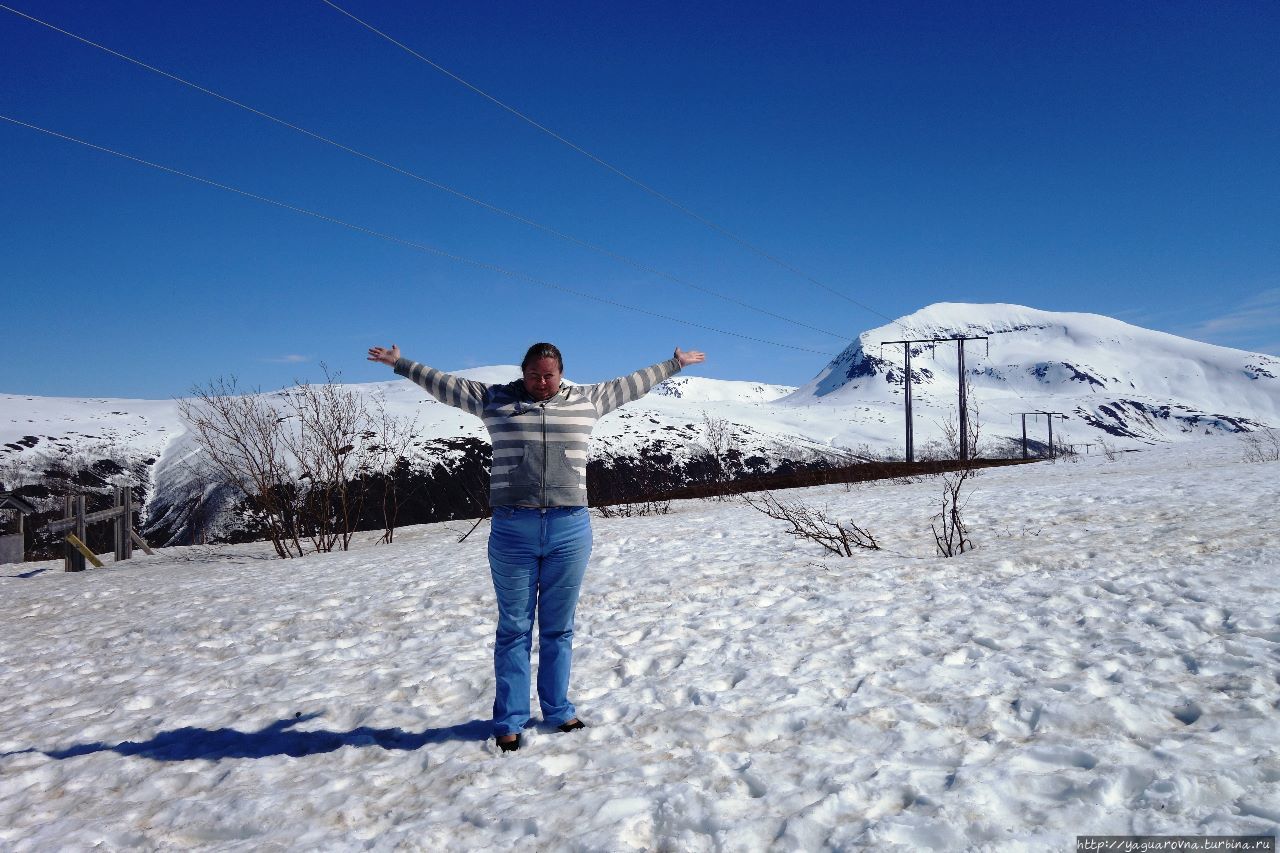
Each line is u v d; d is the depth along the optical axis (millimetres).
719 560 8609
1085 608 5113
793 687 4086
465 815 2916
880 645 4711
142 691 5449
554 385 3754
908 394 46312
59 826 3270
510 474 3697
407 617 7164
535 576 3826
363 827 2975
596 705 4180
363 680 5137
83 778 3848
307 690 5004
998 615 5195
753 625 5621
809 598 6332
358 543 17250
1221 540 6965
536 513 3695
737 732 3553
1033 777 2637
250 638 6930
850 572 7230
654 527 13289
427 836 2752
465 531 17609
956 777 2713
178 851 2943
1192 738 2871
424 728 4145
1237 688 3354
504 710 3736
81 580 12594
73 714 5051
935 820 2371
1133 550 6996
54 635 7926
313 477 16078
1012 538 8625
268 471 15766
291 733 4234
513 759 3471
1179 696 3346
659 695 4234
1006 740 3080
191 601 9148
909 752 3090
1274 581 5254
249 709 4711
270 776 3625
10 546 16078
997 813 2453
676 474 31125
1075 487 13883
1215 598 4973
